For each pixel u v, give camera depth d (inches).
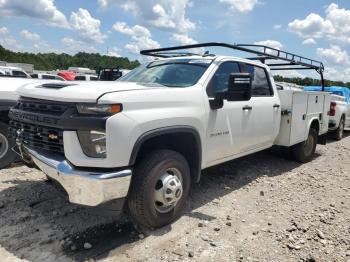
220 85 191.6
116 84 156.8
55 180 142.0
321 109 305.3
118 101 133.8
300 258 140.3
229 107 191.3
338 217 180.4
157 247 143.1
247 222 170.2
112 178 131.6
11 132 165.6
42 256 132.5
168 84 183.8
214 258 137.6
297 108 257.4
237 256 139.8
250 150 224.1
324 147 388.2
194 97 168.4
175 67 194.2
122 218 165.6
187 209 181.3
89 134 131.6
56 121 136.2
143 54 230.1
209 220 169.6
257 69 230.5
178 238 151.0
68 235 148.3
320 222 173.3
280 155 303.6
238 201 197.0
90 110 131.5
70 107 135.9
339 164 300.7
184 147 172.7
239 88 165.2
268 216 178.2
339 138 459.5
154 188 149.5
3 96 218.1
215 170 253.1
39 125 144.7
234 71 205.9
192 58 200.7
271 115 234.4
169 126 151.2
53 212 167.8
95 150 132.0
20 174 218.2
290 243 150.5
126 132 134.3
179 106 159.0
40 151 145.8
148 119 141.6
